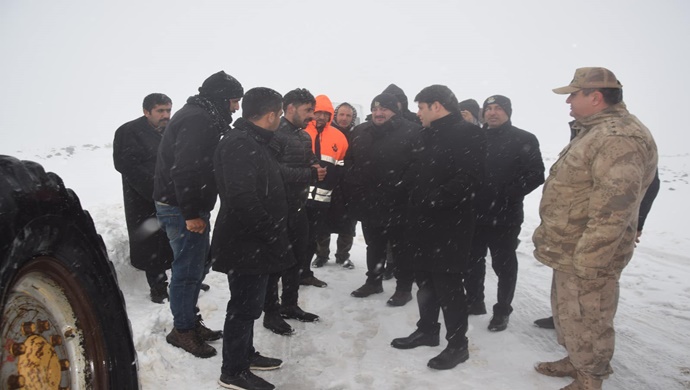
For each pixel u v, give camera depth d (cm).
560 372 363
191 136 344
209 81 371
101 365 192
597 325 317
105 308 199
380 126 517
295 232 453
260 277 330
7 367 162
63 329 183
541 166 443
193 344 372
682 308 532
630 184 290
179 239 366
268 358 367
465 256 368
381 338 429
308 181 455
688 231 1002
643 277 656
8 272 151
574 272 318
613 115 314
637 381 364
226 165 316
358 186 530
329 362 382
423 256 375
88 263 194
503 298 451
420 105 374
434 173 367
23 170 166
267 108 330
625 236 314
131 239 450
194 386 332
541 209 341
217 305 471
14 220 154
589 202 305
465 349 384
